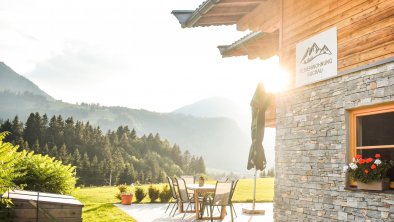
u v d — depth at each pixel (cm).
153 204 1433
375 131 610
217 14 896
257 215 1164
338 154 650
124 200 1403
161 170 18712
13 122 14850
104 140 16762
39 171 1100
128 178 15912
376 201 569
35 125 15288
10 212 649
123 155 18488
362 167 584
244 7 886
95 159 14762
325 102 689
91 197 1753
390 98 563
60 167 1157
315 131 707
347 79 645
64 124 16562
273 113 1070
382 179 566
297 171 745
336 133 659
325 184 673
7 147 691
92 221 1006
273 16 874
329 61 684
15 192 728
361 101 613
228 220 1067
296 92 766
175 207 1341
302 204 725
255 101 1059
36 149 13912
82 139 16375
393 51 565
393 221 539
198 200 1117
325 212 667
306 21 754
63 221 680
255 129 1068
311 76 727
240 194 1867
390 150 588
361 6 626
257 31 934
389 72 568
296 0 791
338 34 668
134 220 1034
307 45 744
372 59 598
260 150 1070
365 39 613
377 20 594
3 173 662
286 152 782
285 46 814
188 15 875
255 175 1186
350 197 616
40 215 665
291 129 771
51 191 1112
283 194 780
